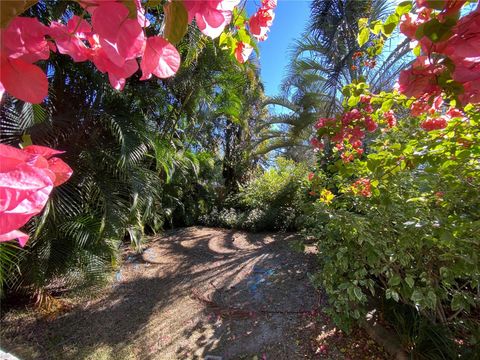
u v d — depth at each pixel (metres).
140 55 0.47
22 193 0.33
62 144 3.17
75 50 0.47
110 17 0.39
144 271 4.34
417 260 2.04
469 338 1.87
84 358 2.55
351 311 2.33
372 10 5.29
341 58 5.93
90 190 3.34
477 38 0.59
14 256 2.77
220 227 6.96
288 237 5.65
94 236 3.29
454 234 1.62
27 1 0.35
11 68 0.41
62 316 3.18
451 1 0.63
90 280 3.37
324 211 2.24
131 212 3.57
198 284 3.89
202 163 7.55
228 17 0.53
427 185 2.09
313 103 6.56
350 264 2.30
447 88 0.81
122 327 2.99
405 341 2.14
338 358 2.31
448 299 2.05
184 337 2.80
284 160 7.94
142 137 3.76
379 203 2.10
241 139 9.09
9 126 2.50
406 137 1.90
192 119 5.81
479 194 1.67
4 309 3.21
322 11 5.96
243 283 3.82
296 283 3.64
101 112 3.48
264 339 2.66
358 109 1.80
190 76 4.65
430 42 0.70
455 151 1.43
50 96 3.13
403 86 0.87
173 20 0.46
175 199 6.67
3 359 1.88
